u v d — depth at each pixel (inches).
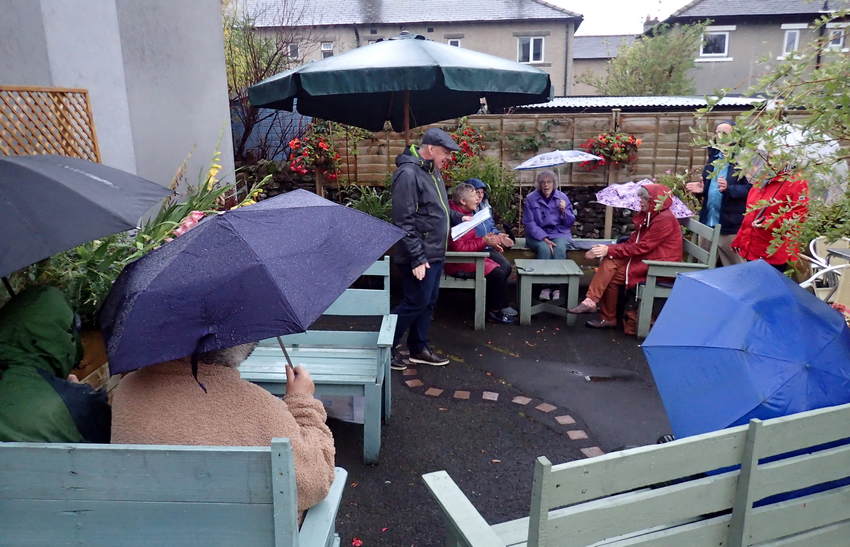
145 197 77.7
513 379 177.0
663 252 205.3
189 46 250.5
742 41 879.1
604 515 57.5
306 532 63.1
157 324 57.1
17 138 144.6
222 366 62.7
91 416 64.0
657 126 338.3
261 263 60.7
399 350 197.5
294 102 249.4
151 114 223.9
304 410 67.6
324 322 228.2
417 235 171.9
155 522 49.9
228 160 283.4
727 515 65.1
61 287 101.0
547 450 139.3
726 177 227.0
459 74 196.5
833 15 68.7
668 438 103.1
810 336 74.9
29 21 180.7
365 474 128.3
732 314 80.6
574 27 944.3
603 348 200.7
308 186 342.3
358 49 219.9
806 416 62.6
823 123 70.9
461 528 73.4
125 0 208.2
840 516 69.6
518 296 244.2
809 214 85.0
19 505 50.1
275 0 663.1
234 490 48.5
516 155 349.1
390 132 329.1
